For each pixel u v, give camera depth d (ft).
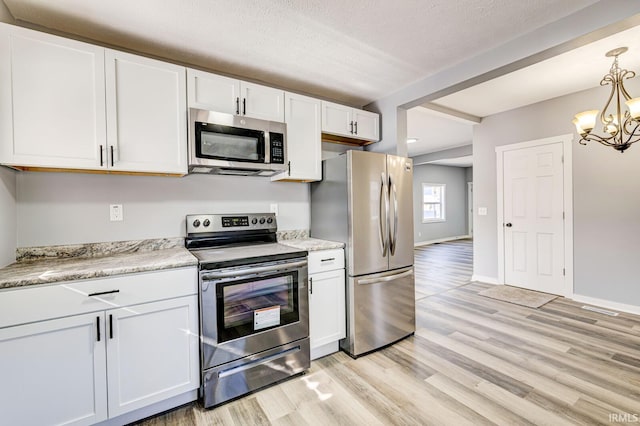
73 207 6.44
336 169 8.36
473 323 9.75
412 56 7.64
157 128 6.38
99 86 5.78
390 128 10.03
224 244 7.82
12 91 5.08
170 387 5.57
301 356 7.00
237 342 6.11
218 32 6.48
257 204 8.86
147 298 5.33
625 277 10.43
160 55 7.41
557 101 11.96
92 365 4.91
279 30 6.46
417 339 8.72
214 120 6.84
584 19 5.91
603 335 8.65
